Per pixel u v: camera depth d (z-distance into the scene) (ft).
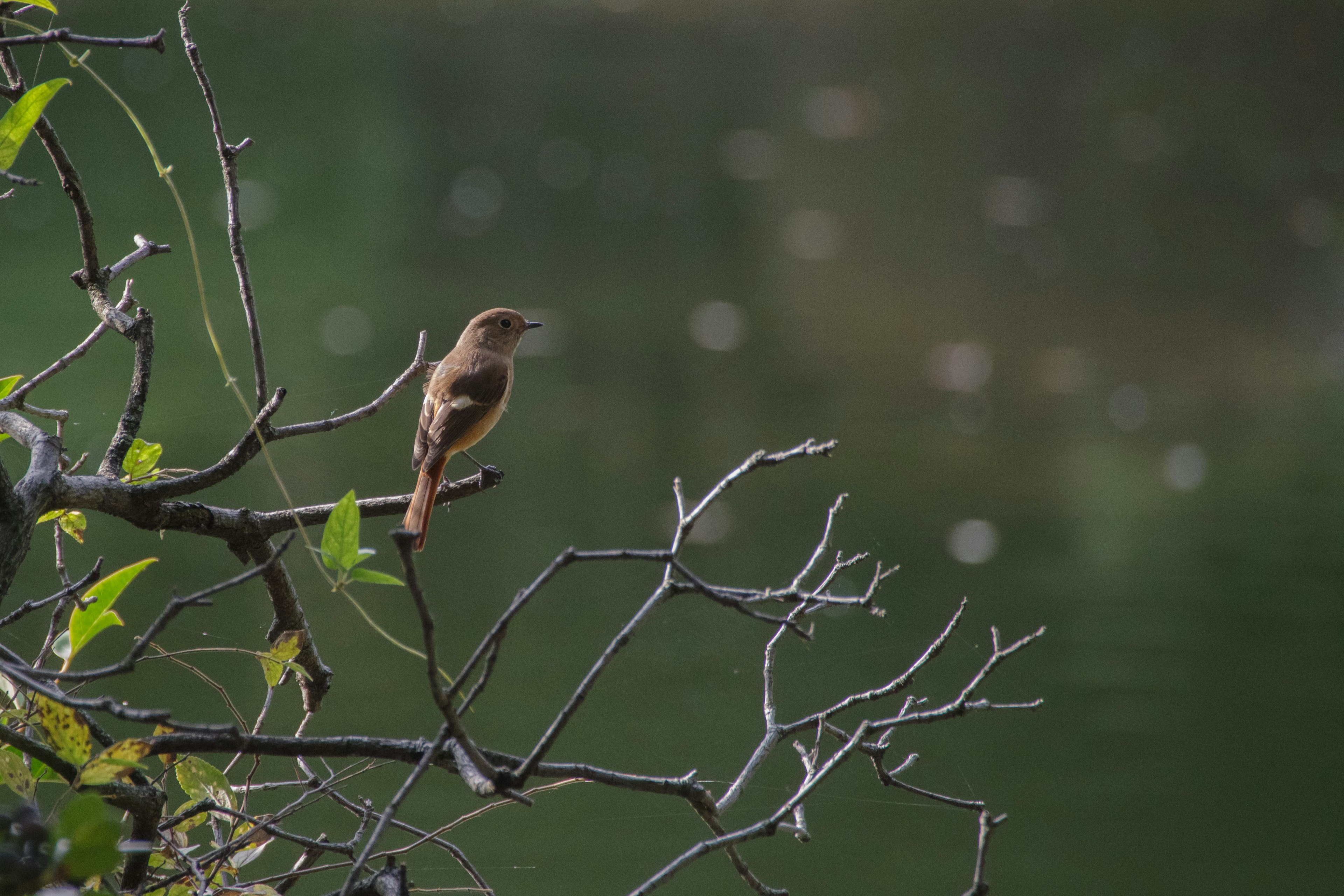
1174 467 45.70
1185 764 27.61
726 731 25.31
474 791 8.82
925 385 53.26
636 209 76.69
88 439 36.29
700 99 99.35
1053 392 53.36
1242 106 93.45
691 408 49.52
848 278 66.33
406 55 105.09
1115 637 32.73
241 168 75.10
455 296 59.06
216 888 11.10
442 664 29.63
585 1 125.59
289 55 100.58
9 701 11.12
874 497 42.37
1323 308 62.95
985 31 113.70
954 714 10.61
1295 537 39.63
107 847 7.06
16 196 64.90
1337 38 101.91
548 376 52.47
